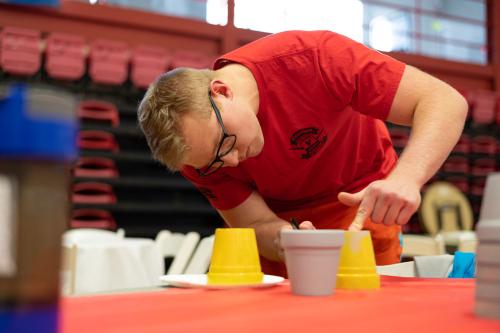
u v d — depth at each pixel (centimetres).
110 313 63
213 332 52
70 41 417
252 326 55
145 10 457
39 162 40
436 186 466
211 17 508
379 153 167
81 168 424
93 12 438
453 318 60
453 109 122
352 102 136
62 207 41
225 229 98
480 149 552
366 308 67
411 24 675
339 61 132
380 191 108
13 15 416
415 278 107
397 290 88
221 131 119
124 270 229
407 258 217
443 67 561
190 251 250
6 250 39
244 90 132
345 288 89
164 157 119
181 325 56
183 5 563
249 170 152
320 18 549
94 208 413
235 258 96
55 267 40
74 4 432
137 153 435
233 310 66
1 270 38
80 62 419
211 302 73
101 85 437
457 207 462
